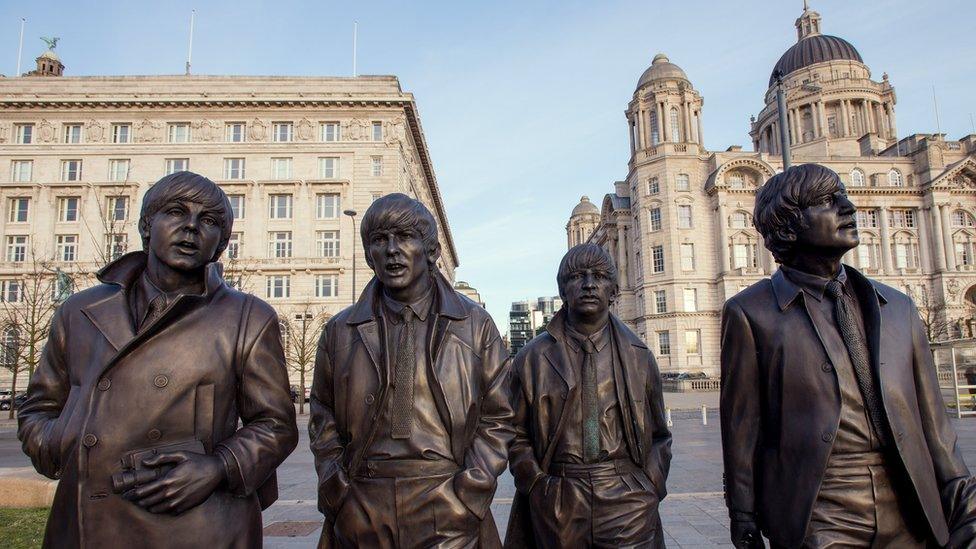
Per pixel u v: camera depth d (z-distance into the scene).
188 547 1.98
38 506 6.96
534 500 3.40
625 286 57.06
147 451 1.97
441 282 2.77
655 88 53.88
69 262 37.81
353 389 2.54
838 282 2.36
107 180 39.41
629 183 57.88
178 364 2.09
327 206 39.66
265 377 2.29
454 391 2.53
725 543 5.61
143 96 39.44
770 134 70.00
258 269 38.03
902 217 54.31
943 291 51.38
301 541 5.88
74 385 2.08
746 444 2.43
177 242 2.09
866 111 64.31
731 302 2.57
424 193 59.19
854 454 2.18
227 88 39.91
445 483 2.44
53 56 49.88
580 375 3.46
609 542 3.21
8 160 39.34
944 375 19.41
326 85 40.25
